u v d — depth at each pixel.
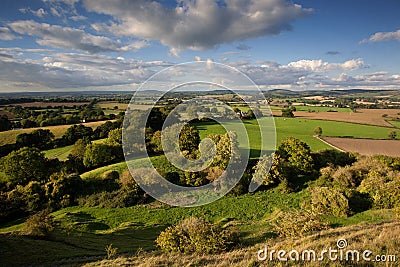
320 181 32.00
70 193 32.22
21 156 36.91
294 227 17.64
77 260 15.59
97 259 15.53
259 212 26.97
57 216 27.70
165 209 28.20
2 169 37.44
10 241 17.41
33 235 19.22
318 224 17.89
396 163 35.66
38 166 37.59
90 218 27.30
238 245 15.08
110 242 20.19
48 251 16.80
